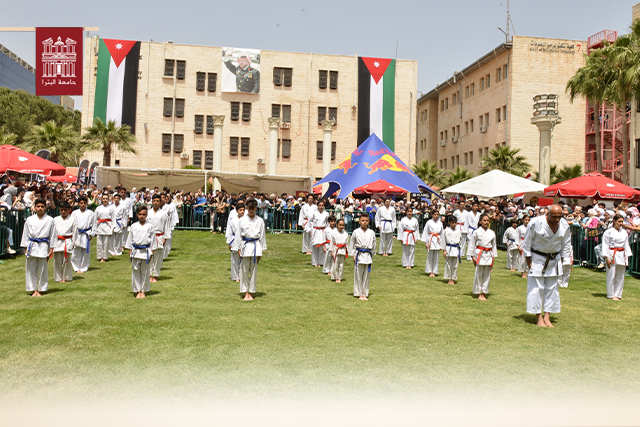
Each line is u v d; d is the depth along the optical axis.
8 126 53.47
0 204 14.08
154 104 41.50
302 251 17.92
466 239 18.05
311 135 43.34
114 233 15.70
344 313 8.71
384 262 16.73
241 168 42.66
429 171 42.12
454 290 11.45
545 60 42.44
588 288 12.23
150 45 41.47
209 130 42.22
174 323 7.69
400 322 8.15
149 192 23.88
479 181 21.91
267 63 42.97
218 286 11.02
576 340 7.34
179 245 18.75
